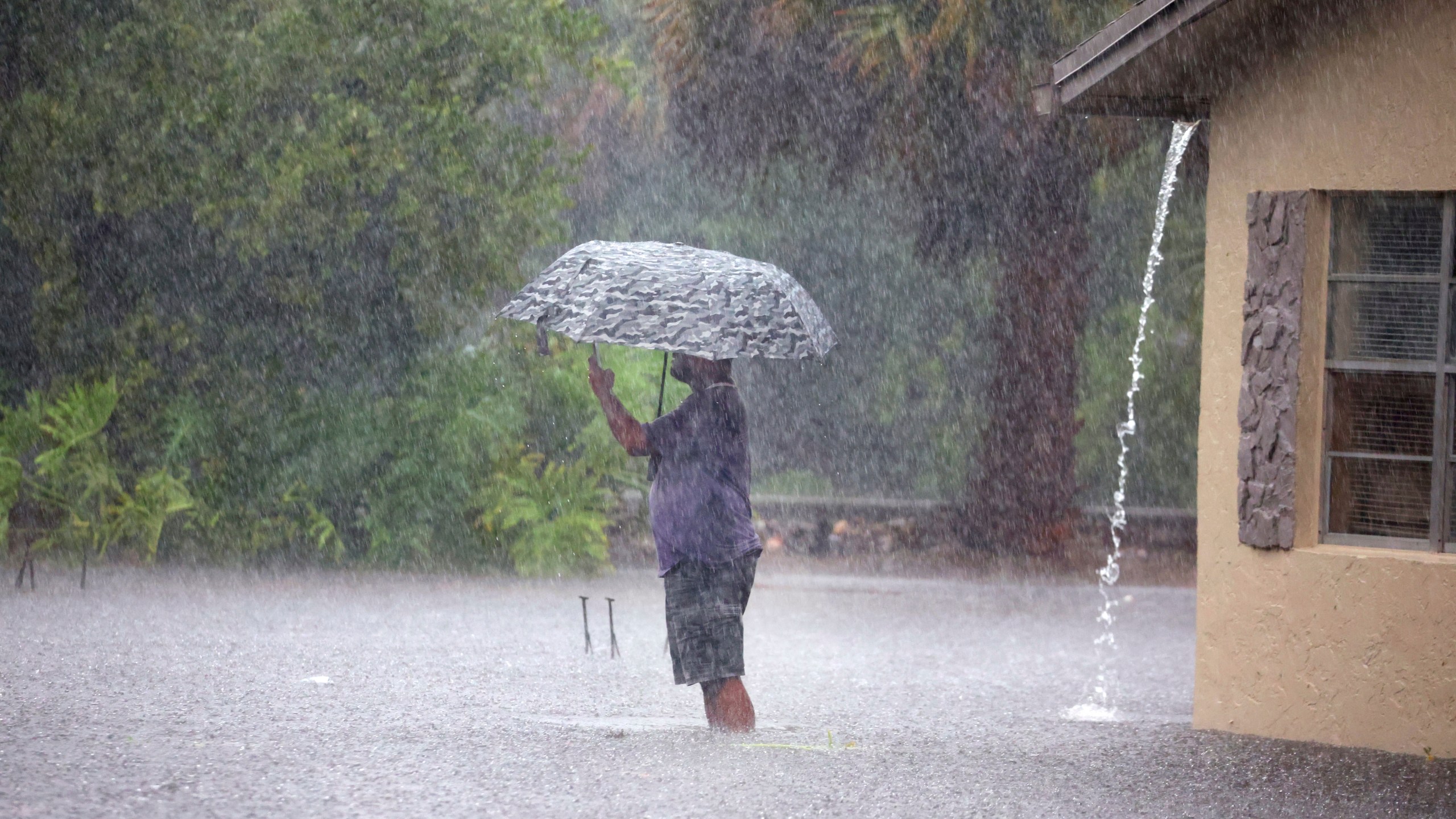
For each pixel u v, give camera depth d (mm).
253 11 29516
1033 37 32344
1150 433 42625
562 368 31172
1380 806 11844
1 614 20375
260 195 28875
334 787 10969
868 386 48625
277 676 16484
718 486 13836
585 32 31500
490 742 12859
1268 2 14758
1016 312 34406
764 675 19406
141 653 17547
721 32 34875
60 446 28172
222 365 29797
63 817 9797
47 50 28906
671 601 13914
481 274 30312
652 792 11109
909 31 33000
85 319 29953
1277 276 15039
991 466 34688
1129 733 15109
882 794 11375
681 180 45406
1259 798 11961
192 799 10461
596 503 30453
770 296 13344
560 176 31234
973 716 16500
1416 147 14422
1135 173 37156
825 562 33594
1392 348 14859
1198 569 15680
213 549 28953
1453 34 14211
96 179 28844
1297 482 15023
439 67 30094
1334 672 14680
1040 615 26797
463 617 23141
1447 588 14109
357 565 29234
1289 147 15094
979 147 33812
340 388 30109
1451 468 14625
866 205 46688
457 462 29672
